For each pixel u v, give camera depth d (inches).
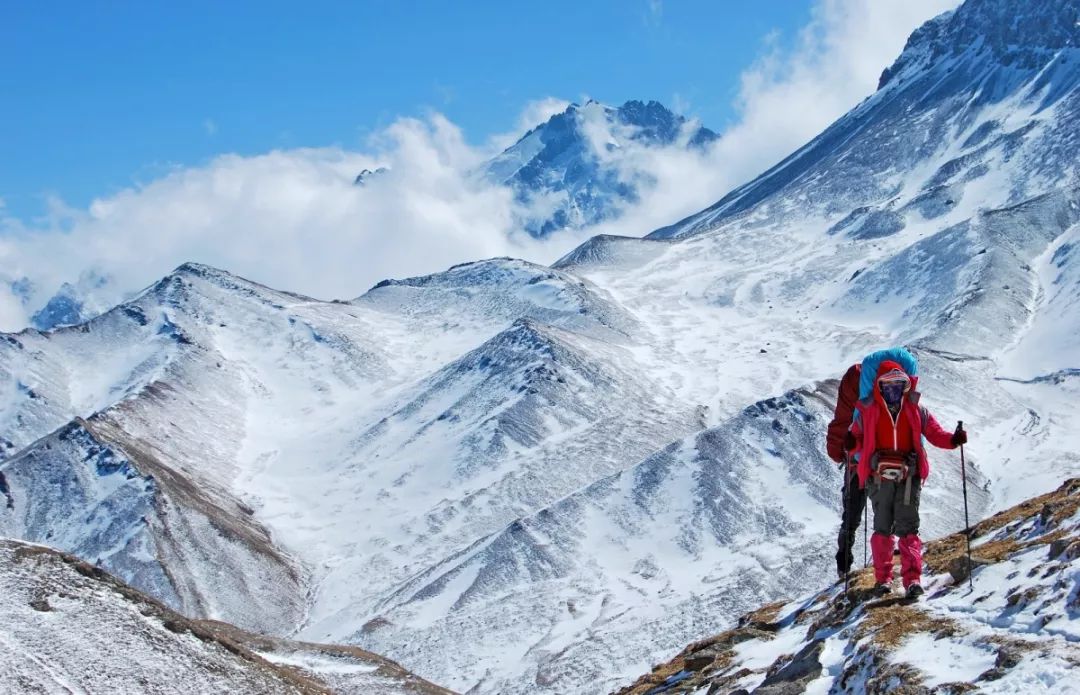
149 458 6801.2
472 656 4092.0
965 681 413.7
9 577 1294.3
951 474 5216.5
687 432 7253.9
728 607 3971.5
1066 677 377.1
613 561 4808.1
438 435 7514.8
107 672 1178.6
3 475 6515.8
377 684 1929.1
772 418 5629.9
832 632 591.8
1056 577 457.1
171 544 5703.7
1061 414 6328.7
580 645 3878.0
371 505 6722.4
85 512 6082.7
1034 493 5017.2
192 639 1312.7
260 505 6919.3
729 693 579.5
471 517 6195.9
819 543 4416.8
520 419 7263.8
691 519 4985.2
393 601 5029.5
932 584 574.9
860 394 549.0
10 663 1143.6
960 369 7106.3
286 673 1359.5
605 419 7411.4
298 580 5797.2
